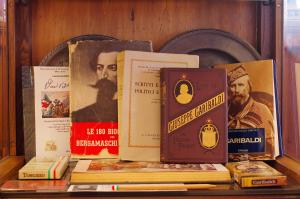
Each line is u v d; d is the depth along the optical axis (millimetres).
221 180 764
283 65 1056
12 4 1018
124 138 878
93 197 701
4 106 1018
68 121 988
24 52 1060
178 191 712
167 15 1096
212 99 839
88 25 1085
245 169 790
